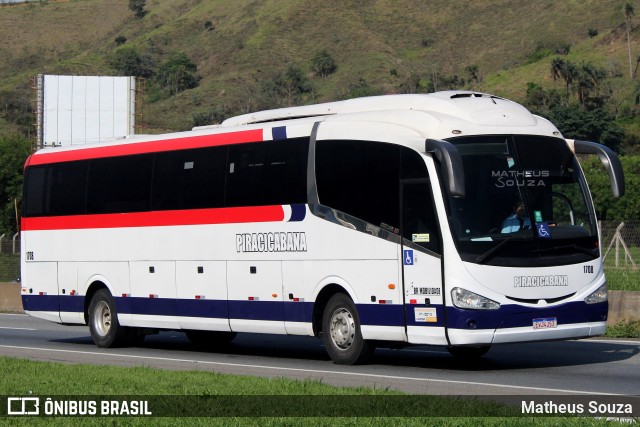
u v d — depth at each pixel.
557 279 15.53
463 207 15.31
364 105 17.38
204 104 176.12
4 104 154.75
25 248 23.11
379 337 16.20
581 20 193.75
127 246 20.77
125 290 20.83
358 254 16.53
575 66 142.25
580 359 17.30
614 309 21.78
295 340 22.69
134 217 20.64
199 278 19.31
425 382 14.36
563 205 15.93
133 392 13.21
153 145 20.41
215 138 19.20
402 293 15.84
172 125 159.62
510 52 192.00
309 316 17.36
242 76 192.00
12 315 32.75
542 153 15.96
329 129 17.22
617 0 196.50
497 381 14.44
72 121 65.94
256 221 18.27
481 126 15.79
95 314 21.52
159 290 20.09
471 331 15.02
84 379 14.64
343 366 16.77
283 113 18.66
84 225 21.72
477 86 164.88
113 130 65.94
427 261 15.48
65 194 22.25
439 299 15.30
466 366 16.56
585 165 55.34
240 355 19.45
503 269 15.19
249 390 13.05
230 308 18.73
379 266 16.20
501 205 15.48
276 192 17.94
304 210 17.44
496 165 15.61
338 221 16.86
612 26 185.75
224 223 18.84
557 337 15.48
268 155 18.19
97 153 21.61
